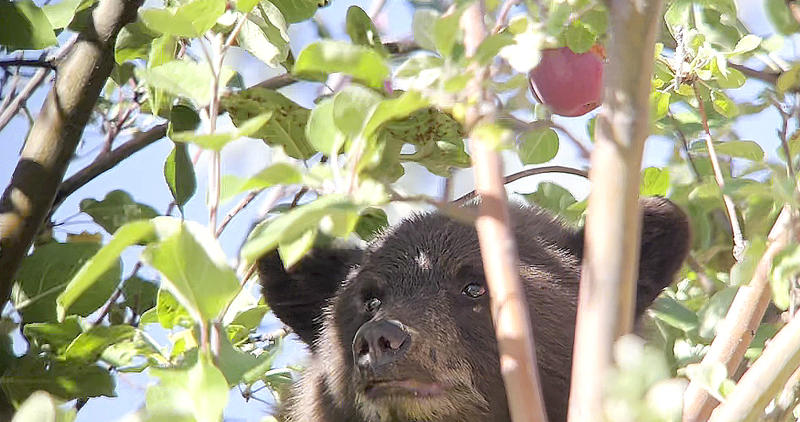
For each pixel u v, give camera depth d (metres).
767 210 7.92
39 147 8.34
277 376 8.74
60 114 8.34
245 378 5.90
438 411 7.51
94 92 8.37
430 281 7.96
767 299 6.23
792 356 5.13
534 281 8.15
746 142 8.00
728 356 6.22
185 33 5.96
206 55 5.88
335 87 8.55
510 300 4.81
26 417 5.02
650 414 4.21
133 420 5.17
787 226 6.17
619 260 4.50
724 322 6.42
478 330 7.79
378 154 5.40
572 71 7.33
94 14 8.41
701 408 5.80
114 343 7.11
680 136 9.15
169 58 7.18
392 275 8.09
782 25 7.60
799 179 6.89
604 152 4.60
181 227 5.10
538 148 7.82
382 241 8.46
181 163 8.02
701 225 9.03
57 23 8.50
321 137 5.29
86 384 7.86
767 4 7.60
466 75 5.01
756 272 6.25
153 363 7.07
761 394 5.13
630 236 4.54
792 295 6.13
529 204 9.04
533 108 7.82
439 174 8.09
